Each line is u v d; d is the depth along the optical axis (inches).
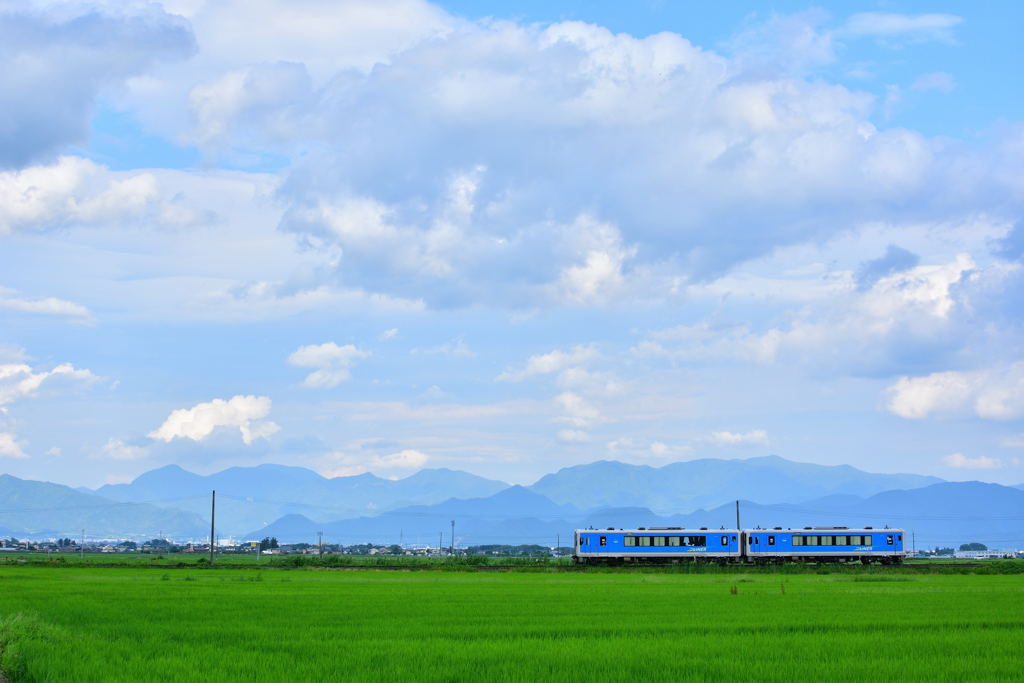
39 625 1289.4
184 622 1504.7
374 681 961.5
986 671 1007.0
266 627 1430.9
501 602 1903.3
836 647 1185.4
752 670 1015.0
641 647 1188.5
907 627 1417.3
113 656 1099.9
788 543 4126.5
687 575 3361.2
